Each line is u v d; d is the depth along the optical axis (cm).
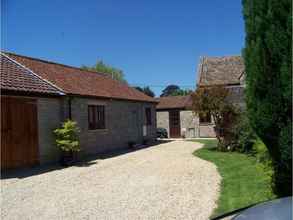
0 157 1294
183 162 1471
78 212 762
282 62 587
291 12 573
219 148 1891
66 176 1202
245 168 1238
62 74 1950
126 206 793
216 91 1911
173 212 729
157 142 2702
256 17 629
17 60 1730
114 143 2111
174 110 3491
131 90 2648
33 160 1440
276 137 626
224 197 829
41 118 1492
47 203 847
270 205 279
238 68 3219
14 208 813
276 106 605
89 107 1853
